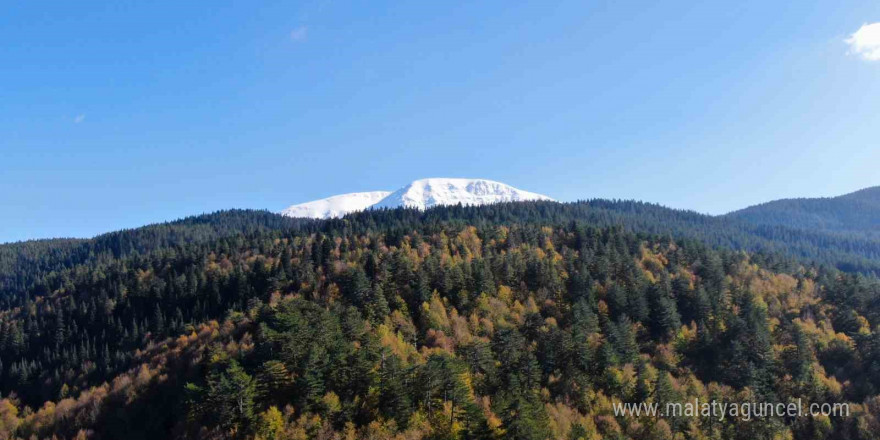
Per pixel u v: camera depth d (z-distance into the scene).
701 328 127.06
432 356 91.44
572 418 92.25
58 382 133.75
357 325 109.38
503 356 104.62
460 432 79.25
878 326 124.38
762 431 95.81
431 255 155.00
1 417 113.69
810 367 112.12
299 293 139.38
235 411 85.31
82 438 97.62
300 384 87.31
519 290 144.50
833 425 100.12
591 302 136.62
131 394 106.94
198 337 126.94
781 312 141.62
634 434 92.56
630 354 115.00
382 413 84.94
